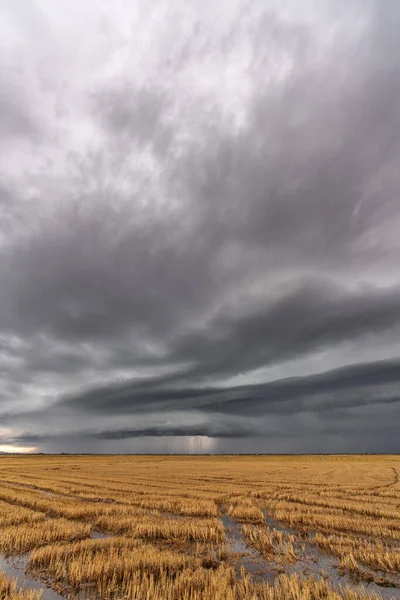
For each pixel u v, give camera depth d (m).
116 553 12.52
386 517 20.16
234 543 15.62
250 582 10.69
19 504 25.11
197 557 13.13
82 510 21.06
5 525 17.81
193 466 73.31
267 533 16.94
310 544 15.39
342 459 113.94
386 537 16.22
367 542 15.52
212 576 10.62
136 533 16.48
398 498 26.78
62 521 18.59
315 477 44.69
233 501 25.80
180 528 16.75
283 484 36.09
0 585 10.06
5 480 42.81
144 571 11.31
